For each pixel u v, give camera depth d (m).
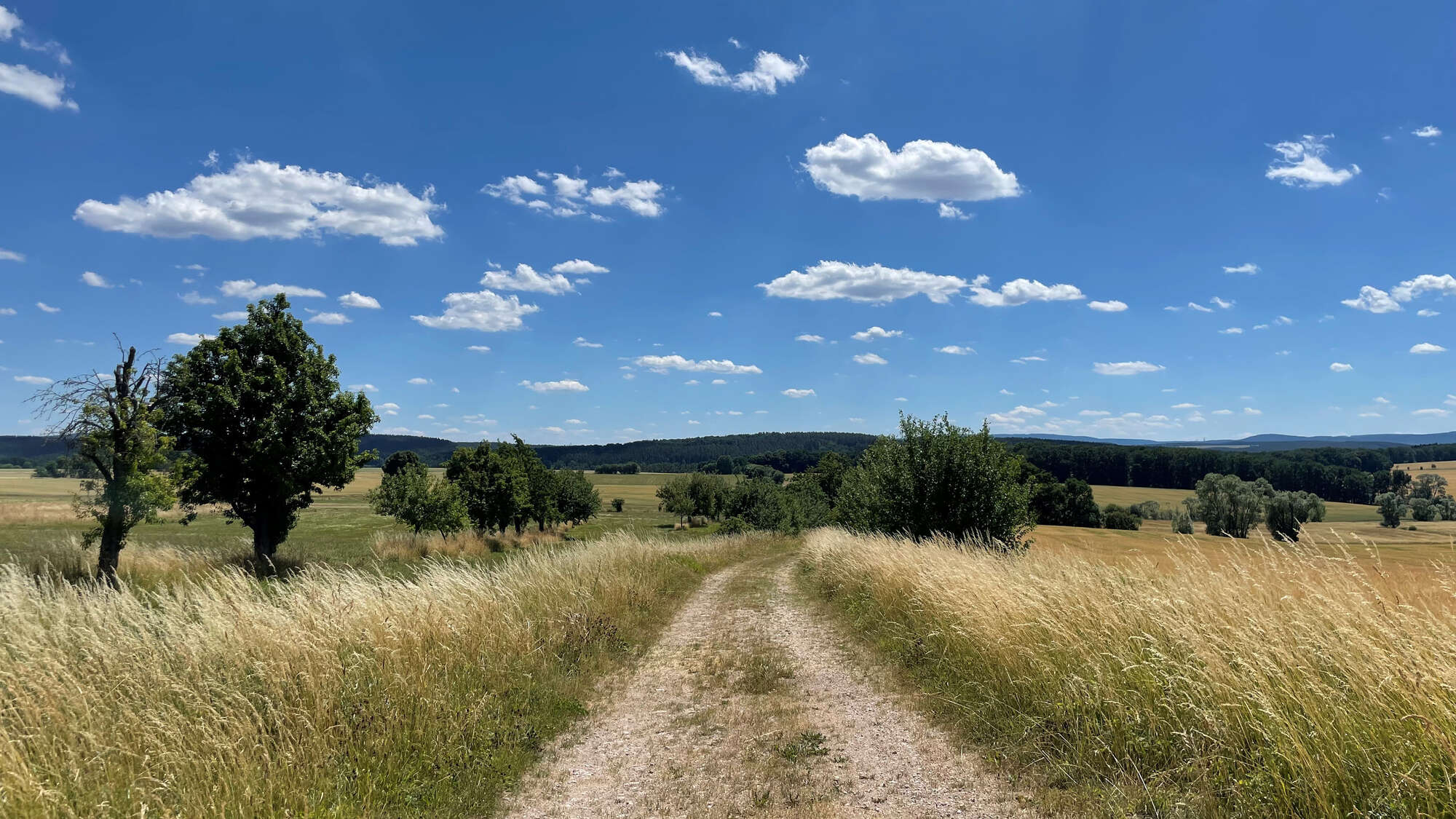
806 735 6.26
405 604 8.19
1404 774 3.53
